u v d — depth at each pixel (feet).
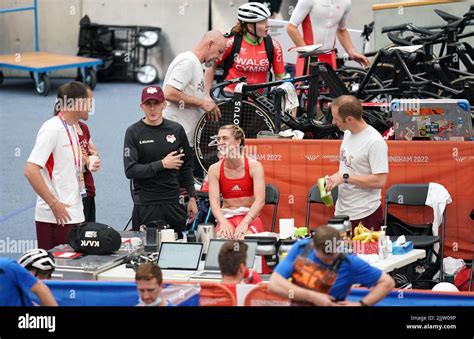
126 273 40.27
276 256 39.93
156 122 47.14
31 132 82.23
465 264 49.29
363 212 46.09
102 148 77.66
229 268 34.71
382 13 75.31
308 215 49.98
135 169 46.57
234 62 59.67
